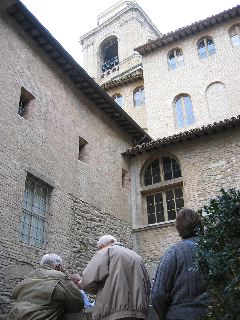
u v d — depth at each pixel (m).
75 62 13.55
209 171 15.21
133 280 3.48
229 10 20.78
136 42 32.28
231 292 2.73
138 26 33.62
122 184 16.55
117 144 16.69
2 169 9.56
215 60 20.98
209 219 3.18
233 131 15.42
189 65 21.69
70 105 13.91
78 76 14.12
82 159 14.09
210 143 15.75
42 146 11.55
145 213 16.38
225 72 20.34
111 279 3.41
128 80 25.05
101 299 3.36
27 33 12.41
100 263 3.50
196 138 16.09
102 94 14.92
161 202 16.25
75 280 6.71
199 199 14.89
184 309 3.12
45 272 4.04
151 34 34.78
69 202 12.16
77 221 12.26
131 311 3.27
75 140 13.57
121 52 32.41
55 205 11.43
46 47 12.95
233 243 2.90
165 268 3.30
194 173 15.55
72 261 11.39
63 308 3.94
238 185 14.25
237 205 2.98
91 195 13.54
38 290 3.83
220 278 2.89
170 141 16.05
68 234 11.62
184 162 16.05
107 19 35.62
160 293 3.21
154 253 14.81
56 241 10.99
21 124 10.84
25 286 3.94
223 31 21.44
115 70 31.78
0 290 8.39
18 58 11.59
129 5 34.47
